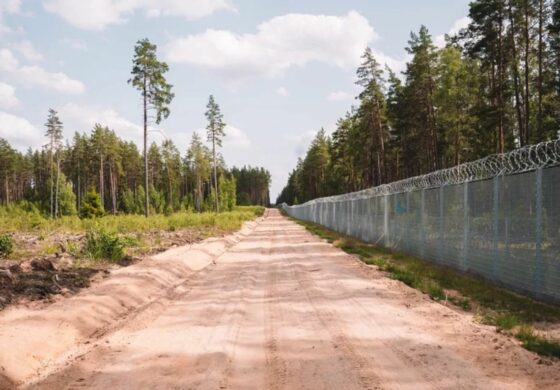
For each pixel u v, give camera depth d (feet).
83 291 33.35
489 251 37.45
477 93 136.98
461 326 24.16
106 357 20.52
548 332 23.35
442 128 153.28
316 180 333.01
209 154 343.26
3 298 28.37
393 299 31.53
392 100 177.37
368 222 81.82
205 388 16.47
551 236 29.04
